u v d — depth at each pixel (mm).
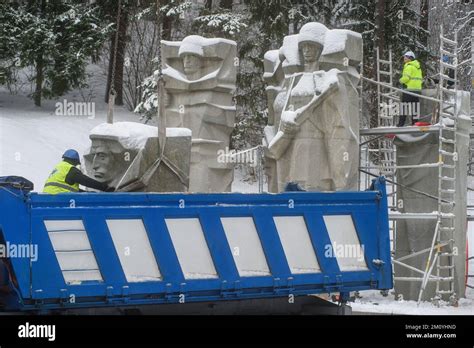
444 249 14094
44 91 31734
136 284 7434
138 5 33531
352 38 14812
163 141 9867
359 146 14930
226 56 17406
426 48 33625
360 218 8969
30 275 6957
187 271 7770
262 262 8258
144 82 30047
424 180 14727
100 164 9984
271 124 16156
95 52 32875
